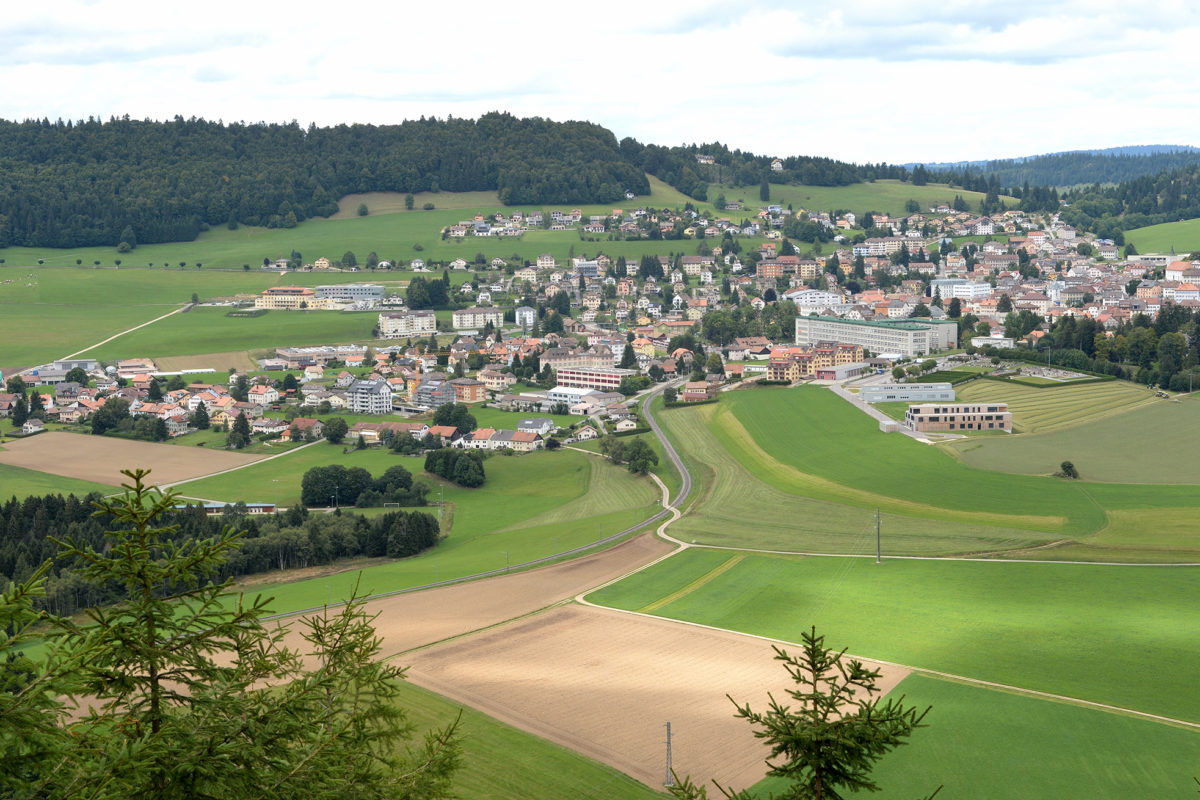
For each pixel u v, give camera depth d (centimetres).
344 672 4769
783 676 14100
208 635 3825
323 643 4812
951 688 13488
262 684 9338
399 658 15025
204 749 3541
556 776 11000
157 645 3756
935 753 11456
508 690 13650
